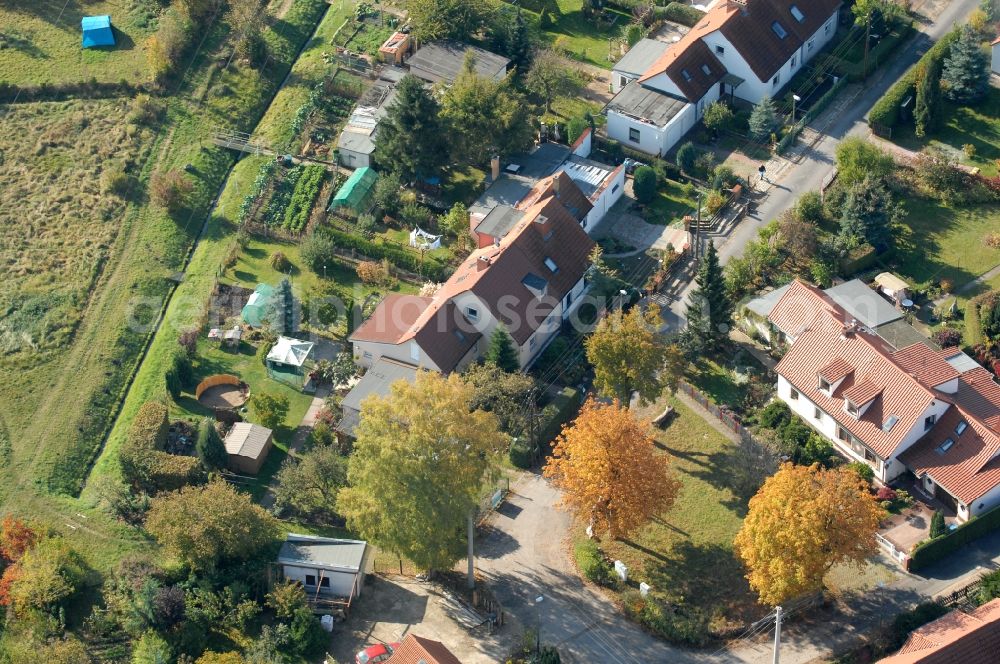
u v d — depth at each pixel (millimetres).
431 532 115125
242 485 131000
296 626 115438
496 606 118812
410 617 119250
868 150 156250
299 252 154875
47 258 154375
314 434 133500
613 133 168250
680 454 133125
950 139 164625
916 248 152875
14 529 122938
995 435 123812
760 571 114062
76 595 119938
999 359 138125
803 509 112500
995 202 157500
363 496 117688
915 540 122250
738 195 159750
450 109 160500
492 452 117188
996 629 106938
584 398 139000
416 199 160375
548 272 144875
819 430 133500
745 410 136625
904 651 110312
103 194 161625
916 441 127188
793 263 152250
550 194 152500
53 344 145000
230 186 163750
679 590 120688
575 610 119500
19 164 165125
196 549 118438
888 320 140125
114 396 141000
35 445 134875
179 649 114750
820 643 115562
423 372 124188
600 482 118812
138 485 129750
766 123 163875
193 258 156250
